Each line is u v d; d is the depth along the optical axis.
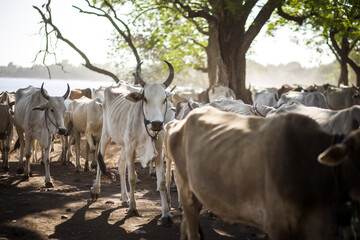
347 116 4.66
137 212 6.28
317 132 2.93
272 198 2.90
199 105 8.27
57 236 5.09
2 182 8.34
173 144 4.06
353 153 2.54
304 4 19.11
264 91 15.02
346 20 19.73
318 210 2.82
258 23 18.28
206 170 3.38
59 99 8.70
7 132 10.17
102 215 6.19
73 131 11.92
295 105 5.94
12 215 5.80
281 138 2.94
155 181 9.36
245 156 3.10
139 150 6.25
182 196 4.03
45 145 8.54
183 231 4.30
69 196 7.35
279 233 2.89
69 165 11.50
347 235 4.02
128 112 6.58
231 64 18.47
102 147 7.35
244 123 3.42
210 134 3.56
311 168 2.83
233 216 3.32
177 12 21.34
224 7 17.75
